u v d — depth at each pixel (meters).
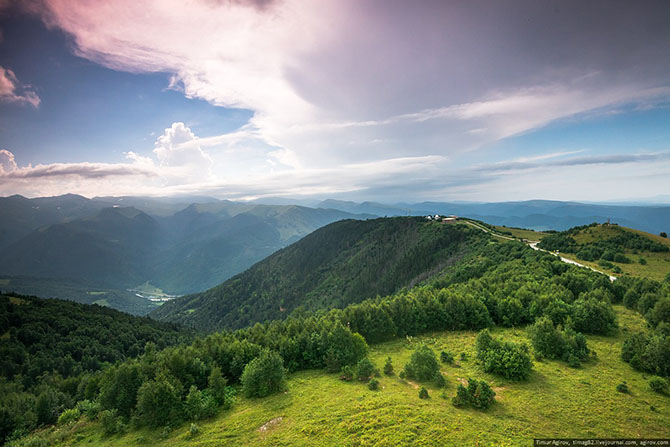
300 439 30.97
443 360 48.72
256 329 67.75
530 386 37.38
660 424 29.06
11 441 45.38
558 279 72.00
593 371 40.16
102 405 44.94
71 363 117.06
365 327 64.31
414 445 27.44
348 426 31.73
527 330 54.12
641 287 62.16
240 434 33.84
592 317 52.56
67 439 40.53
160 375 42.62
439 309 66.94
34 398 58.91
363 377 45.56
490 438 27.86
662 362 37.72
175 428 37.91
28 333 130.50
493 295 70.12
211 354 52.88
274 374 43.78
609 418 30.22
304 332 58.25
